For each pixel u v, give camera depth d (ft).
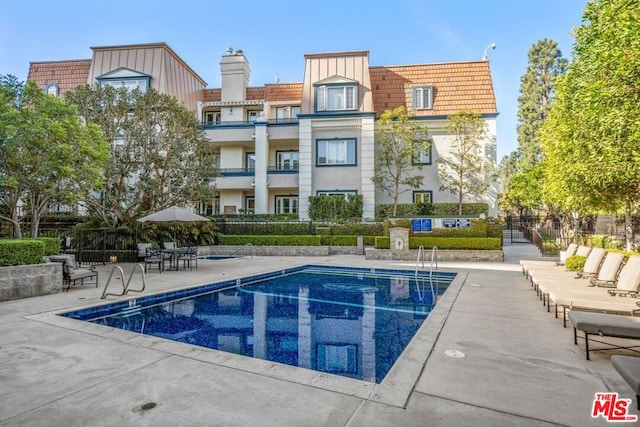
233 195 80.38
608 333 13.78
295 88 84.79
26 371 12.78
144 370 12.86
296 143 81.10
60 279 28.30
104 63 77.30
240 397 10.78
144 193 55.88
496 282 32.89
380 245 56.13
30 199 38.27
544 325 18.88
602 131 22.95
